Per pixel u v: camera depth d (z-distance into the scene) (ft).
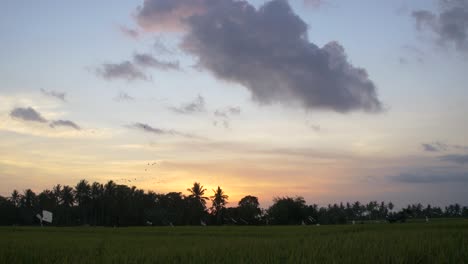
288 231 157.89
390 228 152.35
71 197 419.33
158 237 129.59
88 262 55.67
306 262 49.96
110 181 412.57
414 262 50.16
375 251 56.03
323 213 463.83
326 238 88.99
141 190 422.82
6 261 57.21
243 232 158.20
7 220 405.39
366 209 517.14
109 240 108.78
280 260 53.52
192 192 409.08
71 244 90.07
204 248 69.26
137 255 60.03
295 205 357.41
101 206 411.95
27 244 88.02
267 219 368.48
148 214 400.67
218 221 406.00
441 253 52.26
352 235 99.04
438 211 483.92
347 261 49.44
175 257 58.23
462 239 73.31
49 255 63.93
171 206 424.46
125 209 402.31
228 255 56.90
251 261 52.06
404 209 228.84
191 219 407.03
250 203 410.93
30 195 431.43
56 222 420.36
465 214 496.23
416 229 133.80
